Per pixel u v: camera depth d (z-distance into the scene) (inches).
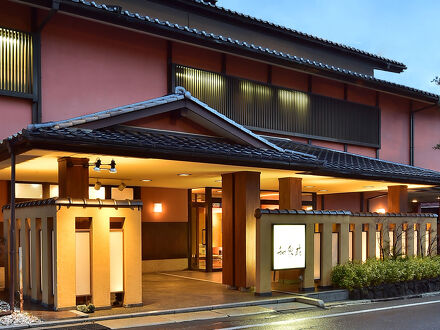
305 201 832.9
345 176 598.2
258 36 759.1
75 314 390.6
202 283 595.5
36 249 443.2
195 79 619.2
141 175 575.5
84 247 419.8
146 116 455.5
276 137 696.4
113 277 430.6
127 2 632.4
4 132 478.9
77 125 409.1
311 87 745.6
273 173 556.4
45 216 422.0
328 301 515.5
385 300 546.9
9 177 569.0
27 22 499.5
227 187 561.3
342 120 781.9
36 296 438.9
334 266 558.3
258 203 548.1
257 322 402.3
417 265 602.5
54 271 406.3
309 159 524.1
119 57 566.9
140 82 580.7
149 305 444.5
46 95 508.1
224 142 504.4
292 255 517.7
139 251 439.5
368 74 909.2
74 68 530.6
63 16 526.9
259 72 688.4
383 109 859.4
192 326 380.5
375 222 620.4
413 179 687.1
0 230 567.8
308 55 815.1
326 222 550.9
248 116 663.8
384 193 889.5
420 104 920.3
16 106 488.1
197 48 629.9
